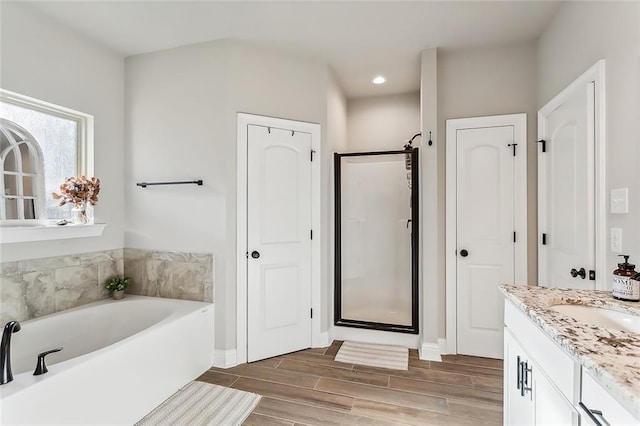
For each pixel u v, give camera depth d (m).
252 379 2.29
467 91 2.67
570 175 1.97
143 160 2.78
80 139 2.59
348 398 2.04
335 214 3.01
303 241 2.82
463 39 2.52
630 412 0.64
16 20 2.11
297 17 2.25
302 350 2.79
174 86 2.69
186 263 2.64
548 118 2.32
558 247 2.15
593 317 1.23
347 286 3.07
